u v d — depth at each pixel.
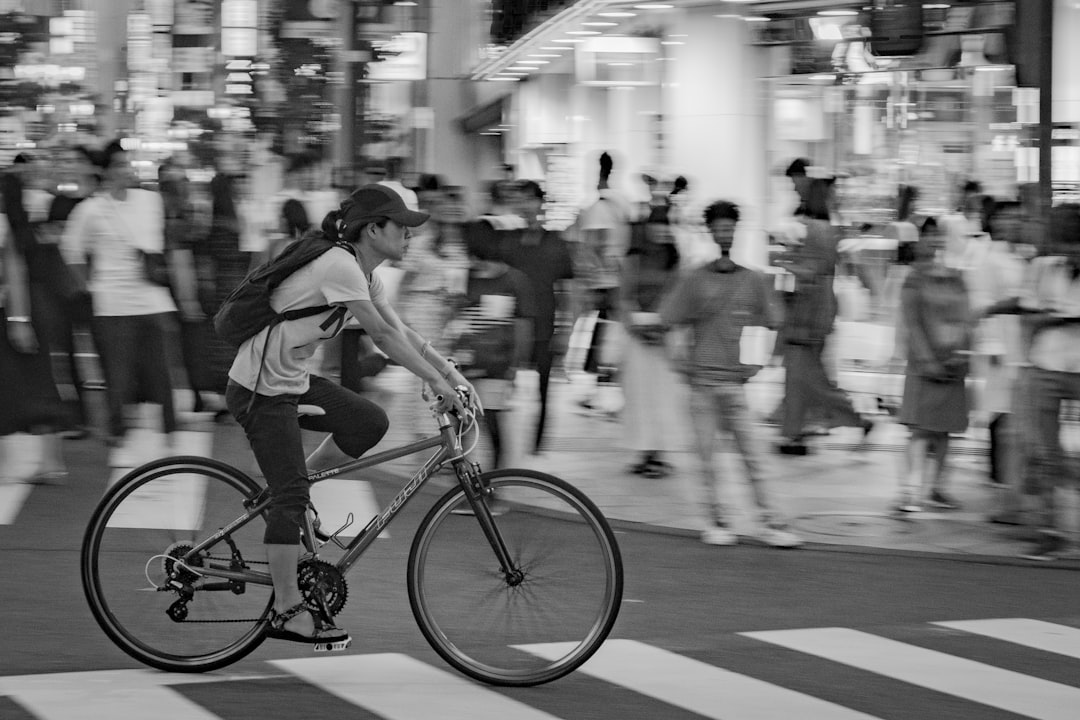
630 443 18.98
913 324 16.80
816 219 21.00
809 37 29.72
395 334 9.88
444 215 19.64
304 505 9.95
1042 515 15.20
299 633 10.00
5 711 9.28
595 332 24.77
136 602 10.21
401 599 12.43
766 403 24.44
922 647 11.39
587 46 34.47
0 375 17.17
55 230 17.98
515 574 10.22
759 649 11.23
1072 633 11.94
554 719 9.41
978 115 27.22
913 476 17.73
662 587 13.27
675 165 32.16
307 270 9.83
